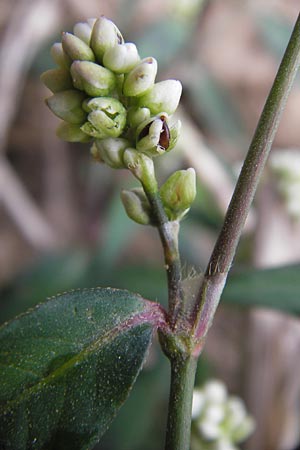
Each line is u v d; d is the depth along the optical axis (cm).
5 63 17
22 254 24
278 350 14
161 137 6
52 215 23
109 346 6
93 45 6
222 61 25
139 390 15
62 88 6
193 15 18
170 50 18
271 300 9
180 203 6
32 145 24
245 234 15
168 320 6
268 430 14
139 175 6
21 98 24
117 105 6
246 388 14
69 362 6
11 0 19
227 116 19
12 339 6
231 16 19
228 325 21
